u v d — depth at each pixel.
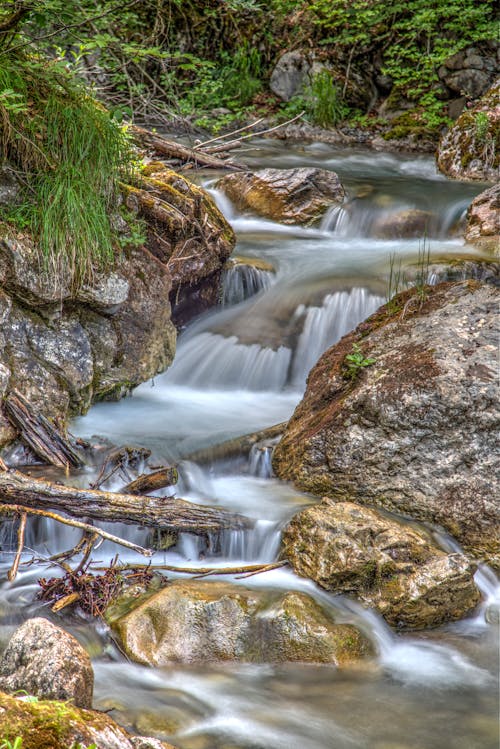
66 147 5.68
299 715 3.74
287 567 4.72
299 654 4.12
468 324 5.65
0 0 5.63
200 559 4.94
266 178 10.01
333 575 4.50
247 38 15.50
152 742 2.95
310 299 7.59
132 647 4.05
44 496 4.66
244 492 5.40
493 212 8.98
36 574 4.60
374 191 10.46
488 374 5.18
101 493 4.75
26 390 5.44
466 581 4.50
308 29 15.19
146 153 9.77
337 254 8.66
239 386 7.07
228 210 10.02
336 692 3.93
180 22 15.34
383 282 7.68
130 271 6.24
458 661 4.23
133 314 6.30
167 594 4.26
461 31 14.16
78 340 5.86
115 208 6.17
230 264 7.77
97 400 6.35
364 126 14.54
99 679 3.88
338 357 5.98
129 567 4.61
